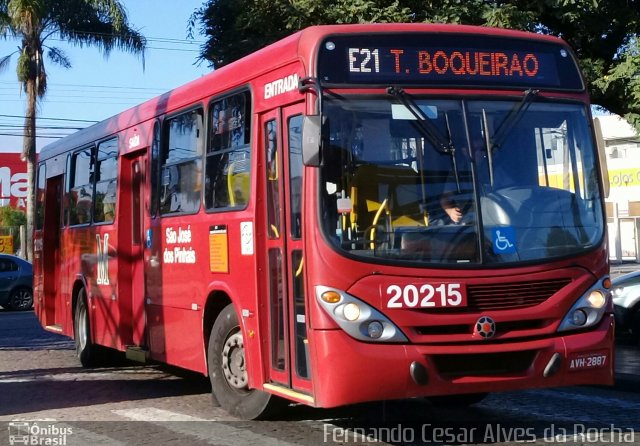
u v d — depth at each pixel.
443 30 7.63
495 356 7.16
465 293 7.08
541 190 7.58
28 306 27.52
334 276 6.98
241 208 8.58
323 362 6.98
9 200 57.31
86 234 13.38
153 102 11.20
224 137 9.10
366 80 7.35
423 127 7.37
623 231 36.81
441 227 7.18
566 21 14.60
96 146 13.16
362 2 13.64
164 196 10.59
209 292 9.23
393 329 6.94
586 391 10.65
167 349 10.45
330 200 7.10
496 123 7.57
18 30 32.44
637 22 14.55
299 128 7.59
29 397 10.77
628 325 14.40
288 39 7.93
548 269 7.33
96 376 12.52
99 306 12.79
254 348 8.29
